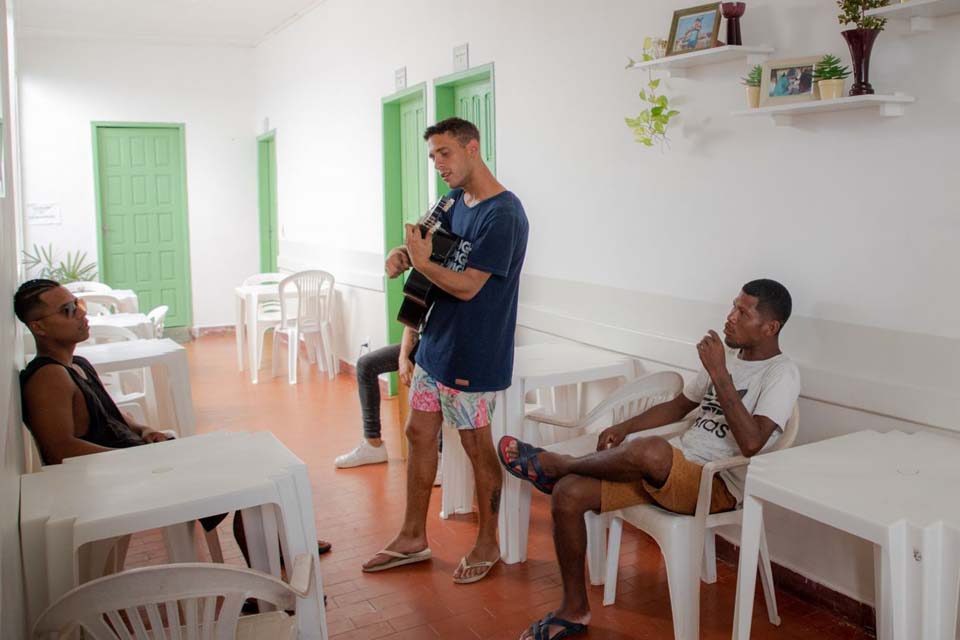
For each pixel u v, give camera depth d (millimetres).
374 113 6055
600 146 3637
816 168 2674
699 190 3133
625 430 2771
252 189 9344
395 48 5613
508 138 4316
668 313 3314
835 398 2625
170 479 2029
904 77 2387
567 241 3908
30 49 8234
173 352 3725
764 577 2621
